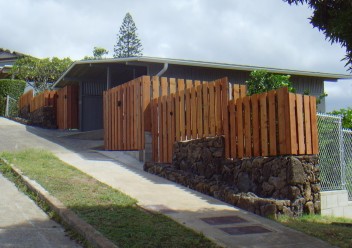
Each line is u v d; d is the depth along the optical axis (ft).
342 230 22.38
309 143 26.25
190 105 33.55
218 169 30.27
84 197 24.99
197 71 54.65
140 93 39.27
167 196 27.63
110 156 41.81
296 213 25.00
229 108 29.94
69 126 63.36
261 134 27.43
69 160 38.24
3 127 63.05
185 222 22.29
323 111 61.98
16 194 26.45
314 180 26.25
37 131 60.64
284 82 39.42
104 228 19.81
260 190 27.09
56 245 18.52
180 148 34.12
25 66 89.20
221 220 23.12
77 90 64.54
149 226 20.59
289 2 17.28
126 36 163.53
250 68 55.42
